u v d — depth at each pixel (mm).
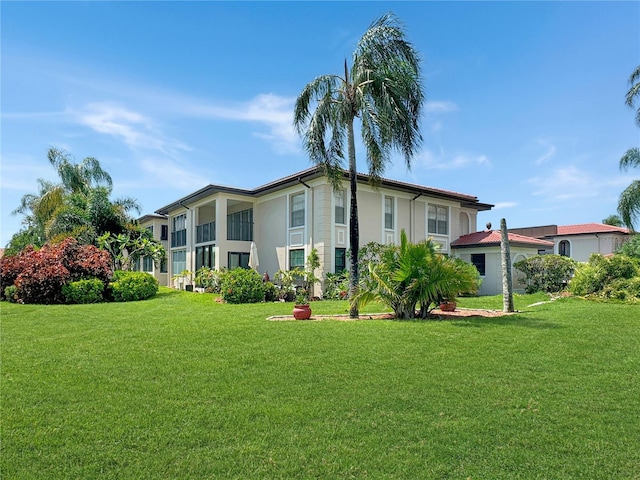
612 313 11758
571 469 3730
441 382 5945
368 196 21422
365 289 11992
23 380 5996
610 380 6035
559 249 34625
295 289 19203
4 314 12680
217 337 8828
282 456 3930
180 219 30000
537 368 6609
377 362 6910
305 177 20312
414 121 13094
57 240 23641
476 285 12859
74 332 9617
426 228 23719
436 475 3633
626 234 31781
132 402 5199
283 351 7625
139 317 11977
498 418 4762
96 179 32625
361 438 4285
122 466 3760
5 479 3527
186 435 4324
